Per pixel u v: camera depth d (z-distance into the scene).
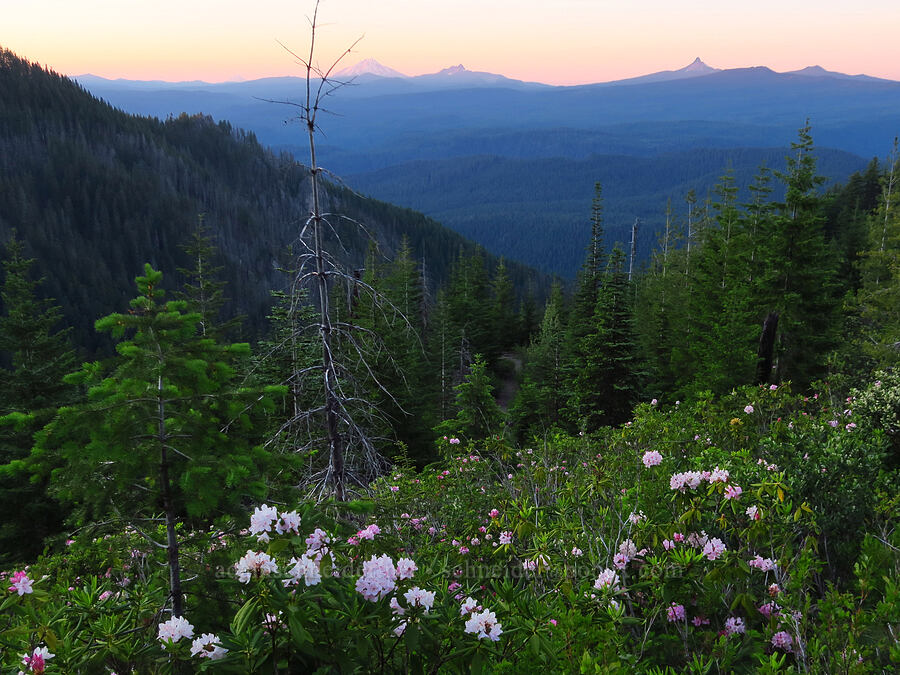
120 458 3.80
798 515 4.70
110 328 4.09
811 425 7.51
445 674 3.32
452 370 39.41
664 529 4.71
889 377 8.92
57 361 20.16
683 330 29.44
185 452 3.93
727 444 8.19
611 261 27.00
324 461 9.12
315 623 3.02
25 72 182.88
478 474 9.27
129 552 5.34
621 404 25.45
